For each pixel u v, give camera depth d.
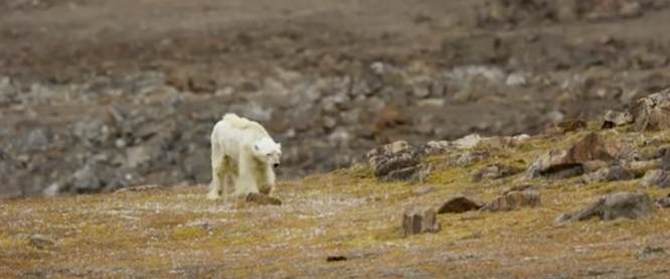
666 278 66.25
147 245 87.44
